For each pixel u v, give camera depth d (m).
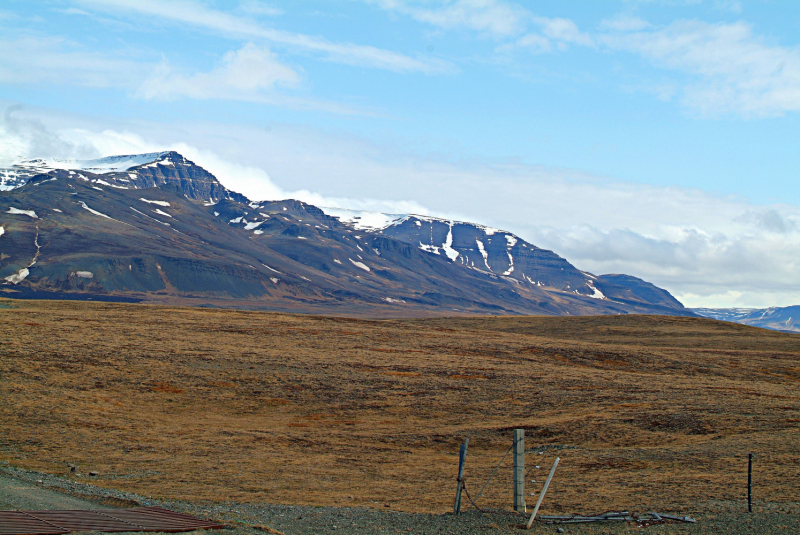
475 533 19.86
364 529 20.20
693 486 26.00
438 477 29.92
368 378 58.50
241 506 23.12
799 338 120.31
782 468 28.61
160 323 88.75
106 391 48.38
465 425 44.41
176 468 29.92
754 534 19.33
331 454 34.91
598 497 24.84
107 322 85.00
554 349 87.50
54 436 34.94
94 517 18.78
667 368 77.75
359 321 119.12
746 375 74.88
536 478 29.50
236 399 50.41
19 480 24.72
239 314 113.81
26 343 61.62
